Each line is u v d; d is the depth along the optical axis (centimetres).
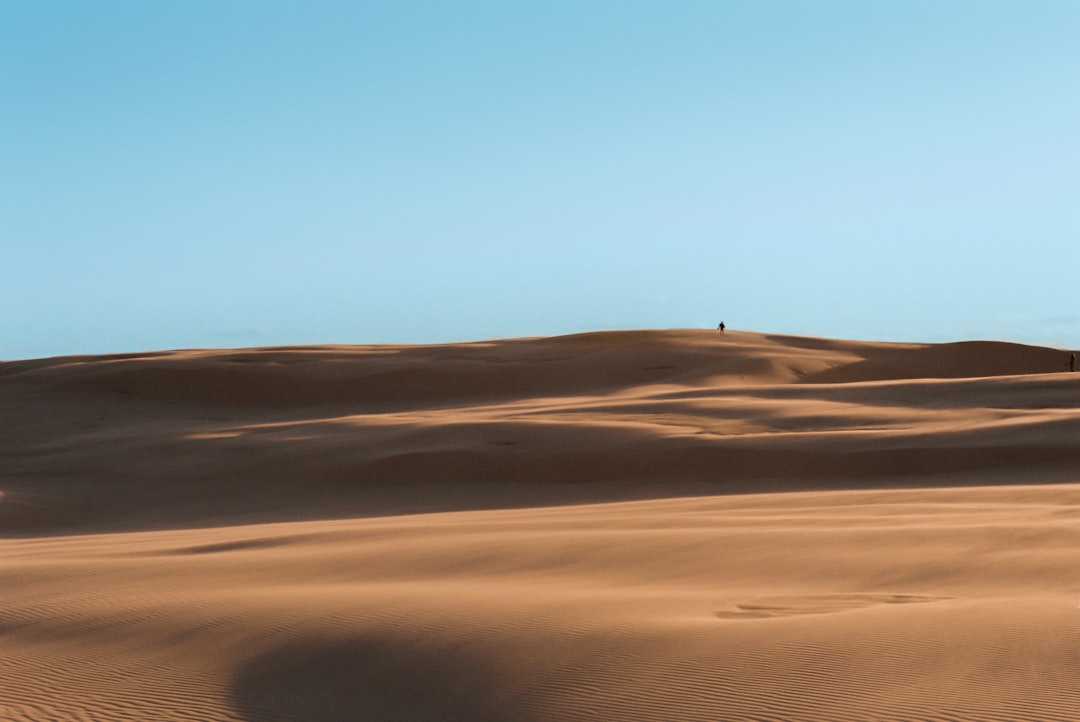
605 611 1451
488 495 3950
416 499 3956
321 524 3114
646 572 1844
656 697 1105
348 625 1458
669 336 9175
